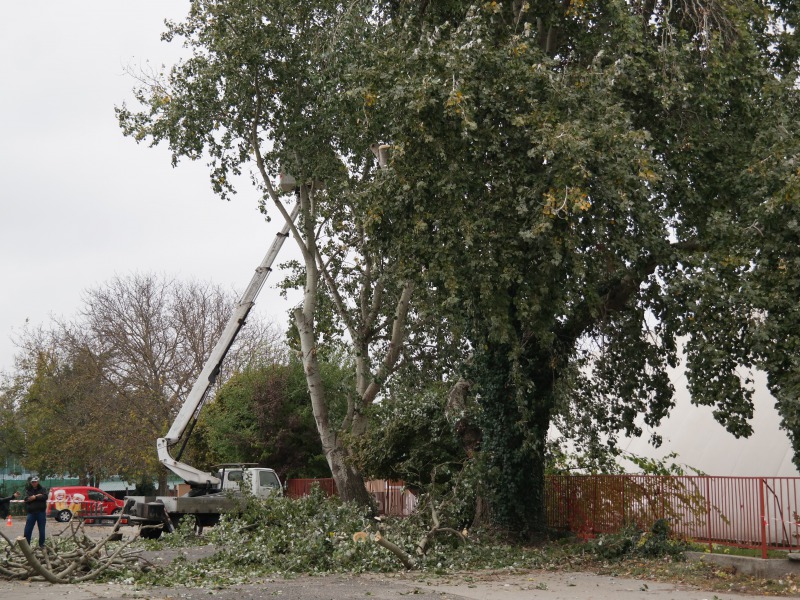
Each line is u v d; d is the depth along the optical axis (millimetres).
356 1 23594
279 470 44844
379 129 19781
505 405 22062
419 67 18156
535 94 18109
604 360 22844
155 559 19875
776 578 15141
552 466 25062
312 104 27188
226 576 16234
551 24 20859
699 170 19000
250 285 31203
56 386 60812
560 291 18469
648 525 19859
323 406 29328
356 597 12922
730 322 16859
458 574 16703
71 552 16391
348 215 29016
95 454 56219
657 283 20344
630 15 18719
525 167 18047
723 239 17516
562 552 19562
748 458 22141
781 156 16906
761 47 20516
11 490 73125
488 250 17922
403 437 24359
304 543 18250
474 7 18859
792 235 16844
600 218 17609
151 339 56250
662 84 18281
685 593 13672
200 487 30984
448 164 18156
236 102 26875
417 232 17969
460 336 21828
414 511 21797
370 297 30781
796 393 15609
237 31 26297
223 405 47844
